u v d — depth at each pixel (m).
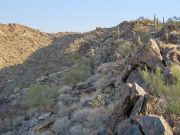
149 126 10.73
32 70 46.06
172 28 25.61
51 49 57.38
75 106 20.25
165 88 14.07
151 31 32.91
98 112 16.92
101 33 53.22
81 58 40.41
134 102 12.50
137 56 17.91
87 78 28.34
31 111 24.19
